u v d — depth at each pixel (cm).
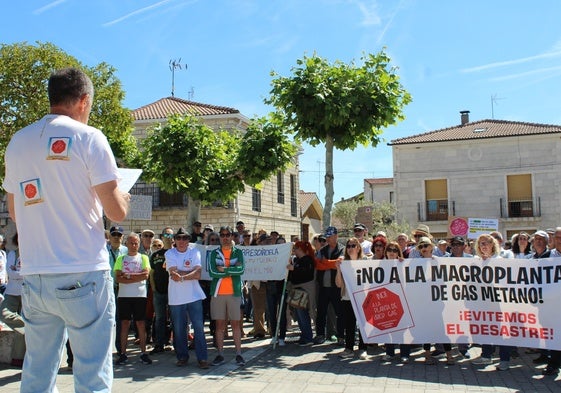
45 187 274
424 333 853
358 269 888
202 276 1077
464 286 848
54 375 289
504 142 3391
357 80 1197
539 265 809
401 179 3566
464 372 794
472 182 3431
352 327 911
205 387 696
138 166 1958
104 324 279
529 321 803
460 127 3784
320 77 1173
